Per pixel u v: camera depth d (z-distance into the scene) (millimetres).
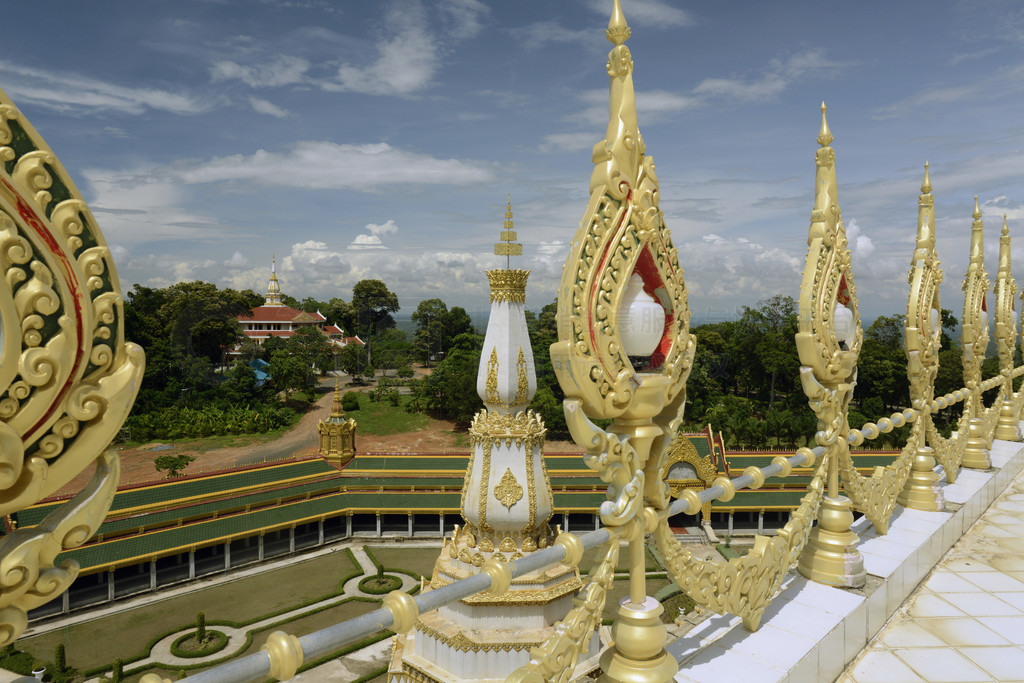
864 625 5109
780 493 37281
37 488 1618
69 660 24219
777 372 71875
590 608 3018
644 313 3068
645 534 3441
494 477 18203
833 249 5355
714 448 39000
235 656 24828
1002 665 4840
